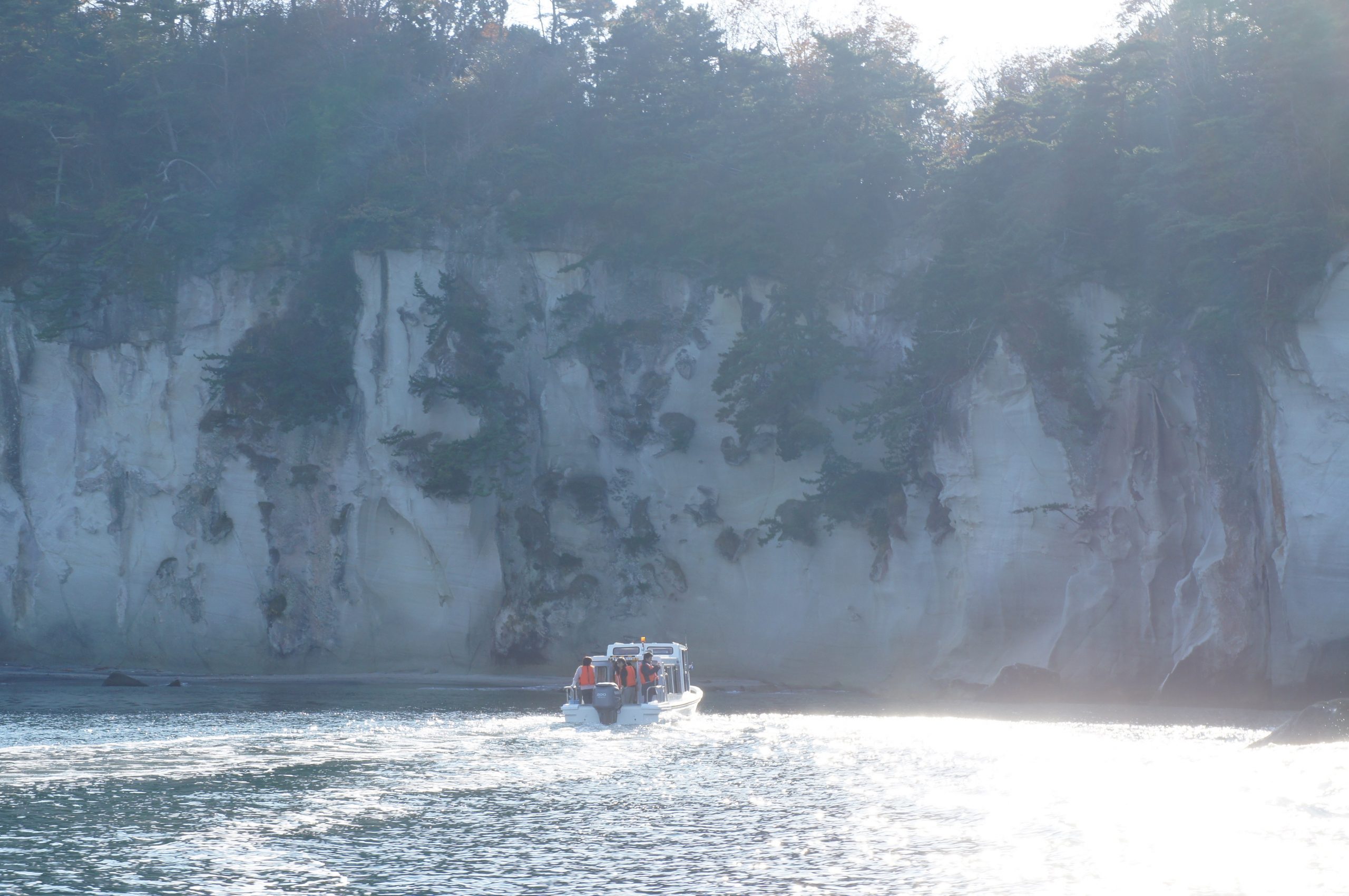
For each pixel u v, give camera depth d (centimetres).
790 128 7588
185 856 2170
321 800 2673
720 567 7600
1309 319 5553
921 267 7156
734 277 7425
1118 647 6062
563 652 7675
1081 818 2420
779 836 2278
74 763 3178
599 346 7812
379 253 8006
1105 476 6209
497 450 7506
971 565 6556
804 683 7150
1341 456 5459
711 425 7656
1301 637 5453
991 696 6175
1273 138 5738
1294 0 5744
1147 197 6034
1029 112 6900
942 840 2242
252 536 7856
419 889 1952
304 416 7812
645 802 2625
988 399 6481
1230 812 2458
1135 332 5912
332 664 7788
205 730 3950
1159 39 6494
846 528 7250
